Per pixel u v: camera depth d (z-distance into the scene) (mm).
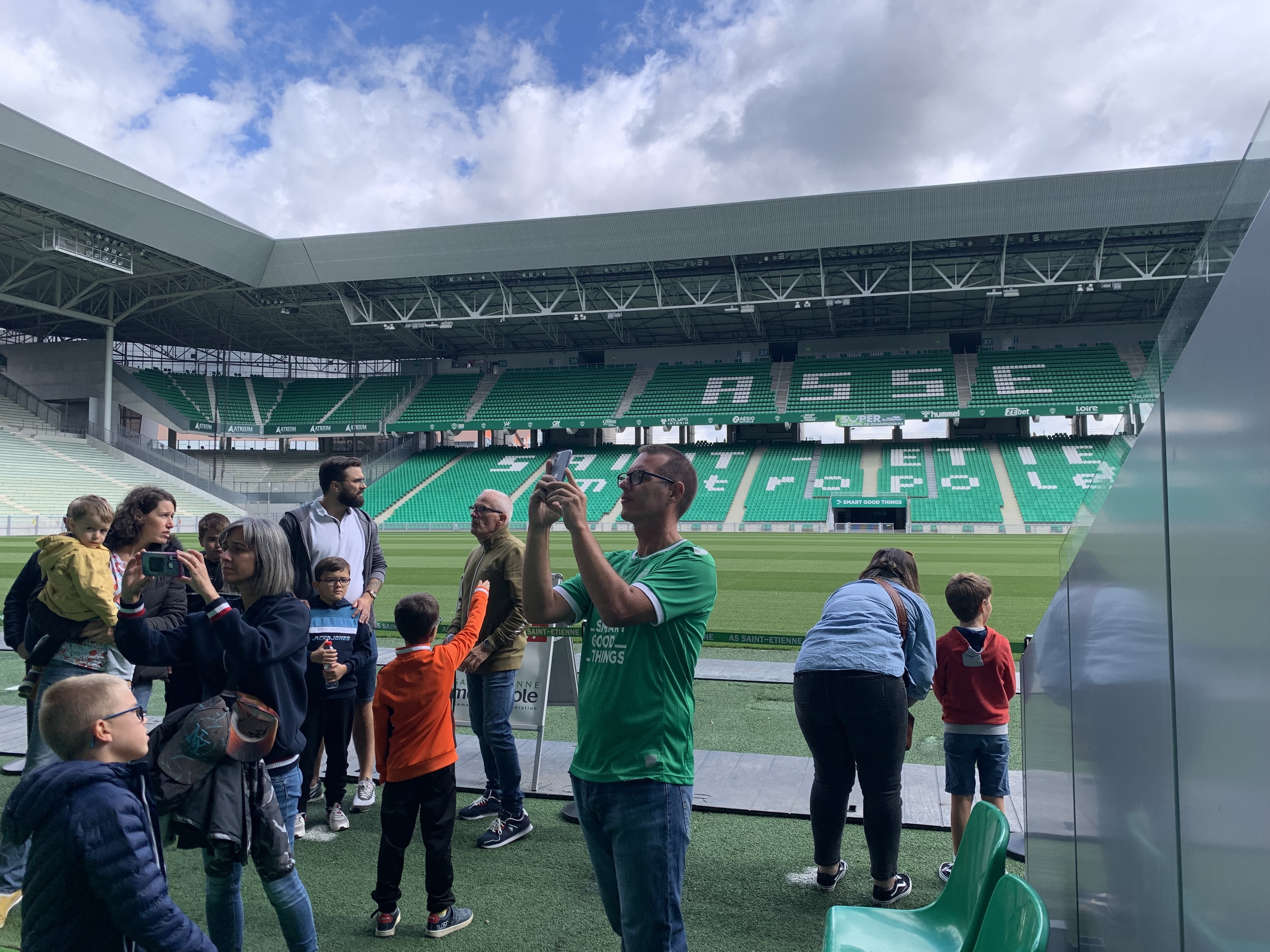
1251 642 888
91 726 2016
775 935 3104
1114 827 1622
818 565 19812
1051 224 27719
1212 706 1027
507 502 4281
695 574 2246
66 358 42688
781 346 45688
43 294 36969
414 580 17250
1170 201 26516
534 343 47438
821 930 3148
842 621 3410
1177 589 1195
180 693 3139
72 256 28422
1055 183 27031
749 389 42906
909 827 4164
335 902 3438
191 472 40312
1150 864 1359
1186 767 1145
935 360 42250
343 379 50594
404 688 3166
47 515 32000
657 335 45344
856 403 39938
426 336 45531
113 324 37719
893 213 28766
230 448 48094
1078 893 2045
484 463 45500
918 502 36344
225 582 2777
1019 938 1582
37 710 3590
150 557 2543
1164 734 1270
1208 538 1046
